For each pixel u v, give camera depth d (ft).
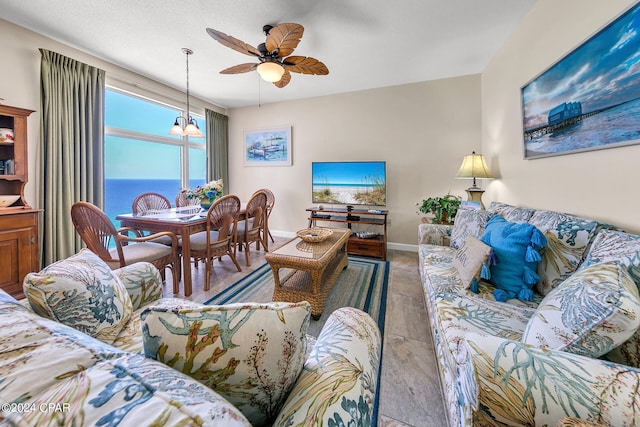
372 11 7.00
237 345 1.68
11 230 6.96
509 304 4.25
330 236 8.42
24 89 7.82
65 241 8.66
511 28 7.70
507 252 4.69
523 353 2.19
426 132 12.11
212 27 7.68
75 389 1.22
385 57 9.60
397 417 3.77
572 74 5.03
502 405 2.04
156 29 7.79
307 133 14.37
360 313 3.24
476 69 10.74
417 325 6.08
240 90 13.05
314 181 13.64
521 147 7.19
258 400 1.78
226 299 7.50
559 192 5.54
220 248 8.77
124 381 1.28
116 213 11.17
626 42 3.91
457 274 5.48
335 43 8.59
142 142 12.21
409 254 12.07
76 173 8.92
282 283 6.97
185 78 11.50
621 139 4.01
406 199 12.65
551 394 1.95
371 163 12.60
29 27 7.71
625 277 2.63
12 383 1.24
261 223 11.71
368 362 2.39
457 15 7.14
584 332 2.35
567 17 5.26
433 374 4.56
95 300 3.07
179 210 10.17
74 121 8.84
